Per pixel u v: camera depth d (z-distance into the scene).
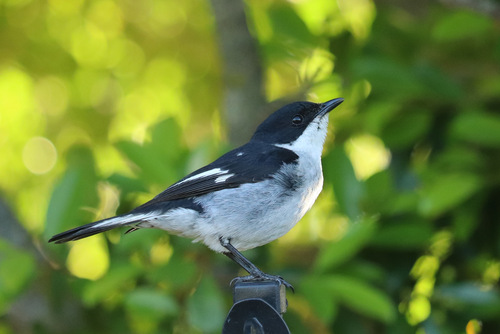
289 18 10.56
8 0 15.70
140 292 8.41
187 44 16.42
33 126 17.20
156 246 9.34
